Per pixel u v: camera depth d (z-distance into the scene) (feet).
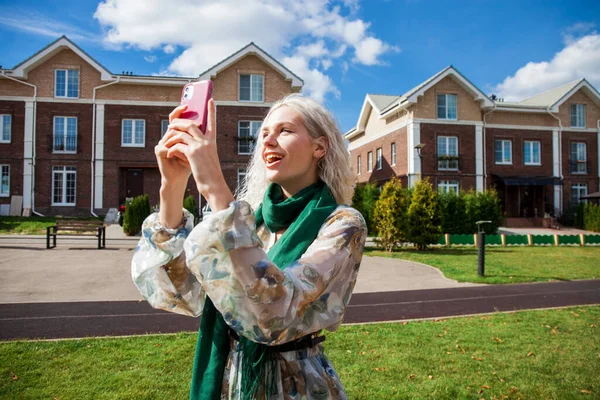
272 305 2.87
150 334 15.61
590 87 103.40
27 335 15.53
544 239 64.90
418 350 14.46
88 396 10.54
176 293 4.07
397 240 52.95
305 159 3.92
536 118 100.83
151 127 83.61
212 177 3.01
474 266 38.83
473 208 74.28
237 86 85.71
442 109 93.81
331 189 4.08
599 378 12.29
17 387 11.00
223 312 2.89
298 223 3.65
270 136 3.93
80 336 15.47
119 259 37.70
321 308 3.26
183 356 13.30
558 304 22.82
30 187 79.82
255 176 4.80
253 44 85.20
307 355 3.77
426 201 54.85
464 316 19.67
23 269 31.78
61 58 81.76
